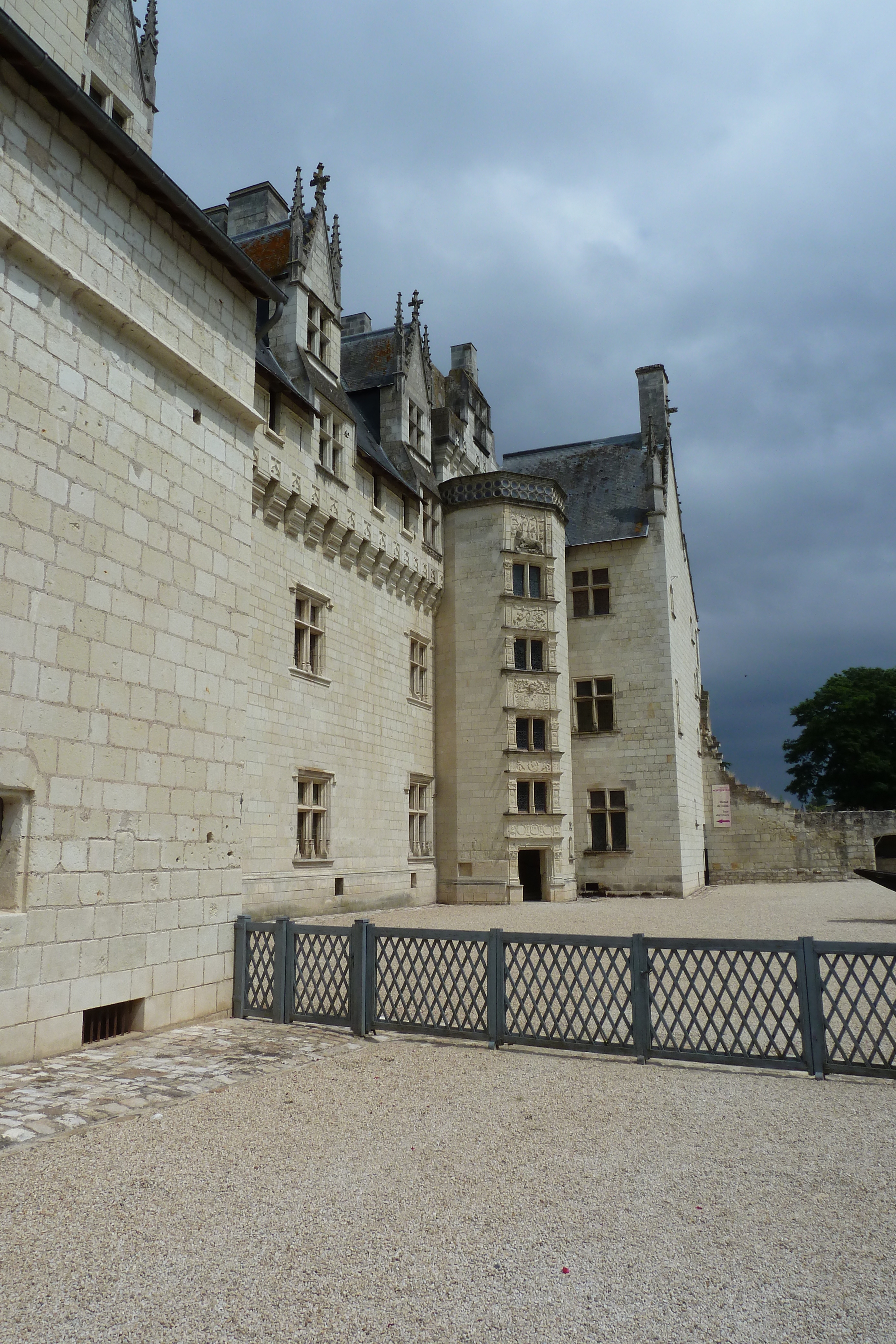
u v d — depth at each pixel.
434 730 30.59
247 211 26.48
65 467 9.01
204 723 11.02
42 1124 6.46
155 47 18.80
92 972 9.00
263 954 11.02
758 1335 3.77
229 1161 5.84
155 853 10.01
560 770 30.61
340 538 24.12
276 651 21.16
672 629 34.12
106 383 9.69
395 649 27.83
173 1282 4.18
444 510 31.83
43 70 8.58
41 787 8.48
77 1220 4.87
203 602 11.20
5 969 8.00
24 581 8.39
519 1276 4.28
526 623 30.86
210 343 11.77
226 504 11.87
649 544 34.28
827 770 58.97
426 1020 9.77
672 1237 4.72
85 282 9.39
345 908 23.55
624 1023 10.16
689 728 37.97
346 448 24.55
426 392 32.16
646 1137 6.43
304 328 23.27
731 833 44.12
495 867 29.00
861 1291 4.16
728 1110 7.12
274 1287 4.15
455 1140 6.32
